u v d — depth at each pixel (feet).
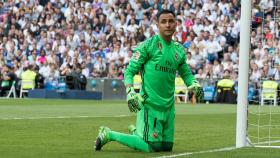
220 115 140.26
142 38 249.14
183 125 109.91
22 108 155.74
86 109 156.25
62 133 89.04
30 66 251.39
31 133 88.17
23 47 263.29
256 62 199.52
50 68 245.65
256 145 74.28
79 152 65.82
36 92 230.07
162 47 67.21
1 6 279.49
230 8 245.45
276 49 190.60
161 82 66.54
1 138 80.69
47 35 263.49
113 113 141.08
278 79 193.88
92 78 233.35
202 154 63.77
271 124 113.91
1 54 263.49
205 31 238.48
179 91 218.38
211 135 91.30
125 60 241.96
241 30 72.38
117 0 263.90
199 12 247.29
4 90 240.32
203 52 234.99
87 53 250.16
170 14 67.46
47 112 140.67
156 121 66.08
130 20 255.70
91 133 89.56
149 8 256.93
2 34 270.67
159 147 66.49
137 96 65.26
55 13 269.85
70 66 243.40
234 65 225.76
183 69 69.05
